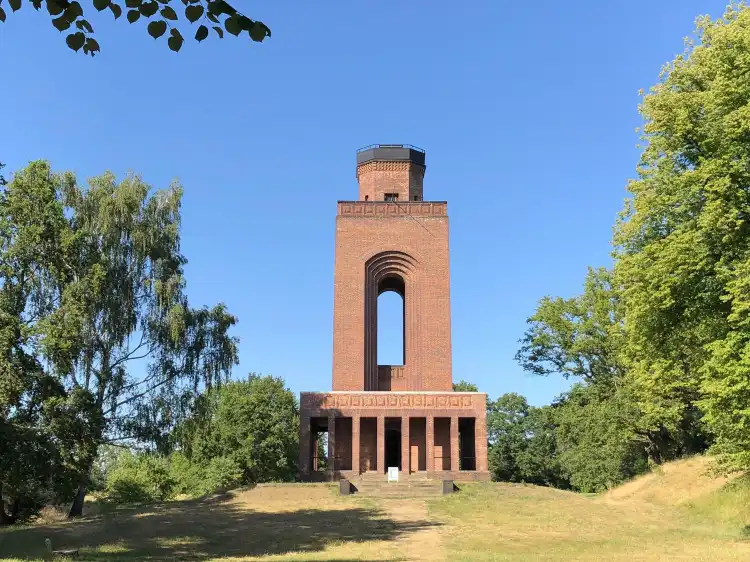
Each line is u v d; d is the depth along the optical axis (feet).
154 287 134.82
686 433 156.97
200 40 21.01
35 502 121.39
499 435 288.30
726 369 70.28
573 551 74.69
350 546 80.02
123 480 201.67
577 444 193.88
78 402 101.30
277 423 236.43
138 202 138.62
